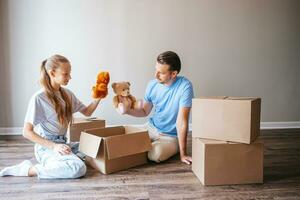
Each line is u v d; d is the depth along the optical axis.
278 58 3.32
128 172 1.92
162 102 2.23
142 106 2.24
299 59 3.34
